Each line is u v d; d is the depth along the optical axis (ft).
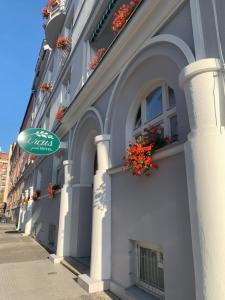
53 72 51.96
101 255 18.78
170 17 15.12
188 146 10.68
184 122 13.03
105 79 22.82
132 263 16.48
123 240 17.30
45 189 45.91
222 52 11.05
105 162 20.44
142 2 16.28
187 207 12.00
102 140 20.80
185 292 11.48
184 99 13.21
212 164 9.66
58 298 17.08
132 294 14.97
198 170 9.98
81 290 18.47
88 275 20.33
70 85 36.63
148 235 14.65
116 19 20.40
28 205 61.93
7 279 21.80
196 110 10.70
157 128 16.07
